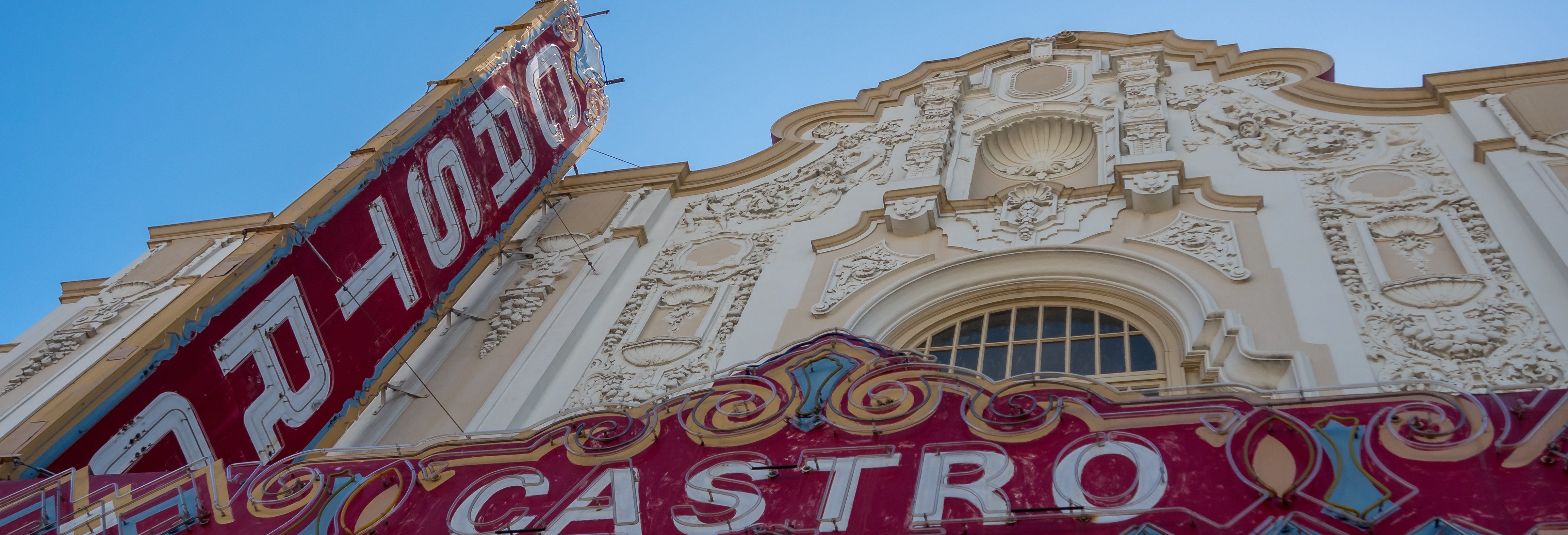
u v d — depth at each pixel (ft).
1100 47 51.75
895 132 49.24
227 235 48.01
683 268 42.45
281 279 32.60
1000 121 47.65
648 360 36.47
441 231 39.63
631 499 21.57
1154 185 38.81
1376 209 35.96
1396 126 40.70
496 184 43.50
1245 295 32.94
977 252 38.60
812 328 36.45
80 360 39.11
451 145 41.34
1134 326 34.83
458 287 39.68
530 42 48.01
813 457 21.59
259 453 30.55
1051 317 36.27
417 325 37.42
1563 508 16.79
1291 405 19.92
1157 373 32.40
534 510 21.95
